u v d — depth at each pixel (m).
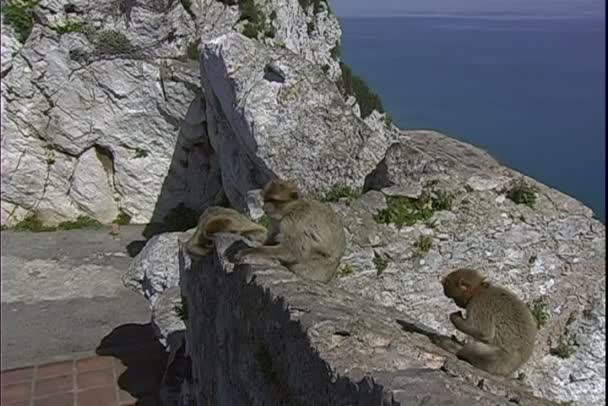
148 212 21.52
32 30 19.30
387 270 10.61
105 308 14.21
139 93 20.38
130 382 9.68
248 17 21.17
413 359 4.16
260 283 5.32
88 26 19.70
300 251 5.67
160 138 20.98
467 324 4.96
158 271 14.99
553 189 12.04
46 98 19.89
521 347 4.88
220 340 6.55
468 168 11.96
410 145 13.09
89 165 21.00
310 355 4.32
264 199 5.75
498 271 11.31
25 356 10.41
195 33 20.58
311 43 22.98
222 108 16.34
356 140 14.01
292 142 14.09
